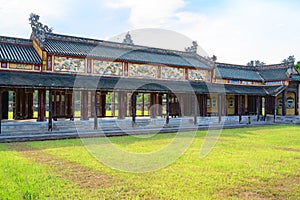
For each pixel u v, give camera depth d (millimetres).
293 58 51375
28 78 26672
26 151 17703
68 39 33094
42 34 29906
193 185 10945
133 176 12117
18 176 11695
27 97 31688
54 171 12844
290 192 10359
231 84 44125
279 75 46750
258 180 11789
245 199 9602
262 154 17250
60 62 29875
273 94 43719
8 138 22156
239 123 39844
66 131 26969
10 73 26859
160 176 12125
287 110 48656
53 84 26656
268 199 9680
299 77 47500
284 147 20188
